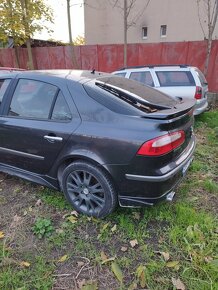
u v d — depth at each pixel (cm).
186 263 232
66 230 278
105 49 1097
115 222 287
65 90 293
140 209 303
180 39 1316
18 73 341
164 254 240
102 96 277
